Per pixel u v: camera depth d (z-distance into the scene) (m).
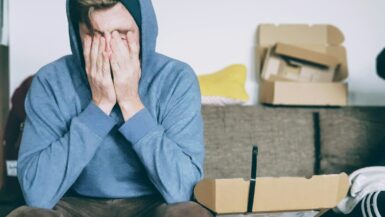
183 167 1.32
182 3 2.38
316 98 2.20
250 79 2.42
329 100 2.21
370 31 2.50
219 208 1.21
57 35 2.33
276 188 1.21
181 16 2.38
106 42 1.37
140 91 1.46
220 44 2.41
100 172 1.42
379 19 2.51
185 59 2.39
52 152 1.32
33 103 1.43
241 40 2.43
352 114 2.18
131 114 1.35
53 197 1.30
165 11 2.38
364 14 2.50
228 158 2.05
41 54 2.32
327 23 2.48
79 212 1.35
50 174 1.30
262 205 1.22
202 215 1.15
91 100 1.40
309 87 2.20
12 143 2.14
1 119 2.15
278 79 2.35
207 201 1.23
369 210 1.50
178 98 1.44
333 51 2.38
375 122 2.17
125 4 1.40
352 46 2.49
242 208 1.22
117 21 1.37
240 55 2.43
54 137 1.40
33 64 2.32
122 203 1.41
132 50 1.39
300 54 2.29
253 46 2.43
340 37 2.38
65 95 1.45
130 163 1.42
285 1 2.45
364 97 2.50
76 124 1.34
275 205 1.23
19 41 2.31
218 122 2.08
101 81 1.36
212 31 2.41
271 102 2.21
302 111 2.19
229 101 2.17
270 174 2.07
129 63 1.37
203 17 2.40
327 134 2.14
